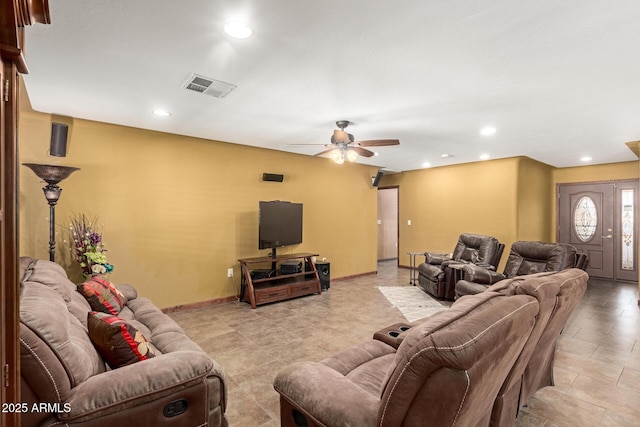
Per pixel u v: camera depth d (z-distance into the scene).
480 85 2.68
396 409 1.08
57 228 3.53
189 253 4.45
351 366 1.86
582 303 4.90
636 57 2.18
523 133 4.22
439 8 1.69
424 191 7.51
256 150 5.13
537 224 6.74
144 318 2.70
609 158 6.09
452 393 0.98
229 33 1.92
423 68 2.38
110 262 3.86
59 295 1.88
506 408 1.71
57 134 3.13
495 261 4.98
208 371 1.63
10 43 0.91
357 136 4.40
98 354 1.69
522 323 1.25
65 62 2.28
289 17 1.77
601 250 6.73
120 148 3.90
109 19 1.78
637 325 3.91
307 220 5.86
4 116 0.91
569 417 2.14
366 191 6.88
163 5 1.66
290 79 2.58
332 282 6.20
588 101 3.02
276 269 5.18
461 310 1.30
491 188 6.36
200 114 3.46
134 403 1.44
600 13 1.71
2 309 0.91
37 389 1.28
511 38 1.97
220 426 1.79
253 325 3.83
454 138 4.52
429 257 5.63
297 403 1.40
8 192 0.93
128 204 3.96
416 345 1.03
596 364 2.89
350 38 1.98
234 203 4.88
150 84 2.68
